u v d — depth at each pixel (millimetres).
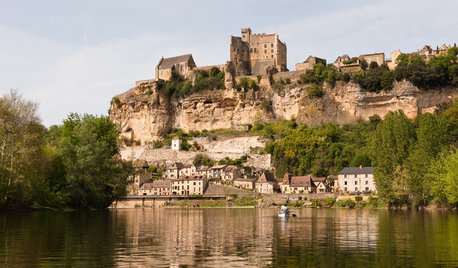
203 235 52969
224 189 163125
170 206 155875
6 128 80812
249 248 42188
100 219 76000
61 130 115438
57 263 34219
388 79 192625
